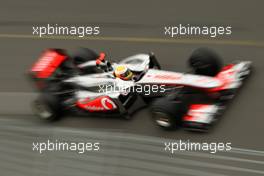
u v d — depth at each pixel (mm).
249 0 46781
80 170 32438
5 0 52438
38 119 37500
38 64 39156
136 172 31500
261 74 37281
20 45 46125
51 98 35969
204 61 34000
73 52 43875
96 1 50250
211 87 32719
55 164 33062
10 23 48906
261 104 34719
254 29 42969
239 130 33188
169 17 46375
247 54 40031
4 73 43000
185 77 33812
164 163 31656
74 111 37375
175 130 33750
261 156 31281
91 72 38594
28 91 40625
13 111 38625
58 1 51188
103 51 43594
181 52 41688
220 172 30531
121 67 35250
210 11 46188
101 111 35625
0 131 36656
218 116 33969
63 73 38312
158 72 34906
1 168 33156
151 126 34719
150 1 48969
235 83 34438
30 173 32594
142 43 43656
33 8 50656
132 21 46656
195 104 33875
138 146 33344
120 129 35094
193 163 31312
